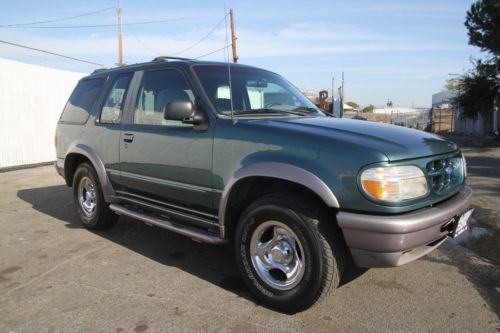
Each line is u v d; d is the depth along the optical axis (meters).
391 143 3.05
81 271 4.07
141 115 4.44
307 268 3.06
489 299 3.49
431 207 3.09
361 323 3.11
